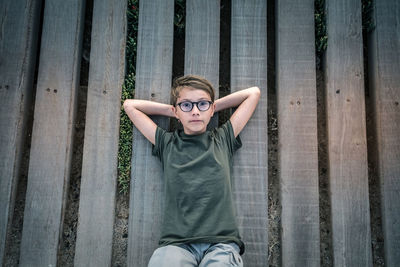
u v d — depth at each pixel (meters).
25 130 2.21
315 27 2.25
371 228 2.15
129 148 2.10
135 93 2.12
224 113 2.22
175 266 1.63
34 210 2.04
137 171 2.07
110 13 2.20
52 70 2.15
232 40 2.19
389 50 2.18
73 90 2.15
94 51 2.16
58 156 2.09
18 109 2.11
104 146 2.09
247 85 2.15
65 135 2.11
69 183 2.18
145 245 2.01
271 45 2.38
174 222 1.79
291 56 2.18
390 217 2.05
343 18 2.21
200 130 1.84
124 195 2.16
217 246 1.72
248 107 1.99
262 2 2.22
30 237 2.01
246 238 2.03
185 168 1.85
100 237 2.02
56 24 2.18
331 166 2.09
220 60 2.39
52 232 2.03
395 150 2.10
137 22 2.24
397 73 2.16
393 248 2.03
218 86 2.14
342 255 2.02
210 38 2.18
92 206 2.04
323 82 2.27
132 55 2.22
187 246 1.76
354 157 2.10
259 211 2.05
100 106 2.12
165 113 2.02
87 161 2.08
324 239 2.14
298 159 2.10
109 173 2.07
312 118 2.12
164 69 2.15
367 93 2.32
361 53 2.18
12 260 2.10
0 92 2.11
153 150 1.99
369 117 2.28
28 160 2.23
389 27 2.19
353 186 2.07
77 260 2.00
